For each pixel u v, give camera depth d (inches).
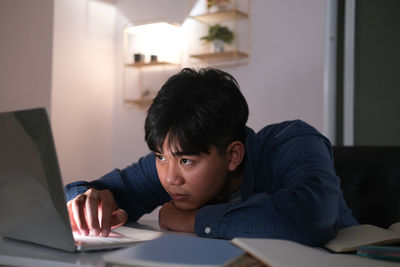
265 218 30.3
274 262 19.4
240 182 41.3
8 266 26.4
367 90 123.3
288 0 138.3
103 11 174.7
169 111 33.2
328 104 132.3
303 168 34.2
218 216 31.7
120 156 175.9
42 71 158.4
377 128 121.8
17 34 165.6
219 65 151.2
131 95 173.6
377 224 52.7
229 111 35.1
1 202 29.2
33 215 27.2
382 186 53.1
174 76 36.1
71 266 23.9
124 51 169.6
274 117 139.9
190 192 35.0
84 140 167.3
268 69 141.3
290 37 137.7
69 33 162.1
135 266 19.7
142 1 171.5
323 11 132.3
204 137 33.1
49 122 23.8
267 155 40.1
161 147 33.8
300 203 30.0
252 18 144.6
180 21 160.4
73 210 33.9
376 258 24.5
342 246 28.1
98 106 173.2
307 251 23.2
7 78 167.6
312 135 38.5
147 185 46.5
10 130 25.4
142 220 48.5
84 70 167.6
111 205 36.4
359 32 124.6
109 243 27.7
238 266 19.6
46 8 158.2
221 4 145.7
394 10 119.3
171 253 21.0
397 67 118.9
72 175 162.7
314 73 133.3
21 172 25.9
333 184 32.4
